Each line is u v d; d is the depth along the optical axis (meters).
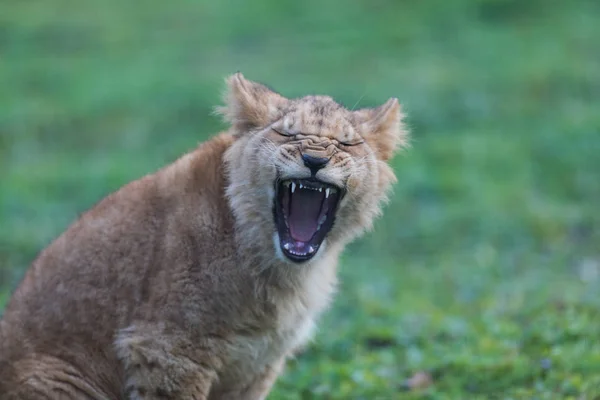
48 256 10.30
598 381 12.02
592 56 34.88
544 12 39.66
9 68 36.03
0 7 43.56
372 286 18.42
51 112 31.22
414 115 29.45
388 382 13.02
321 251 10.48
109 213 10.24
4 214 22.83
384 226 22.27
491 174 25.39
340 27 39.22
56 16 42.28
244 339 10.16
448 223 22.23
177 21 41.38
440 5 40.53
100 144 28.95
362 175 10.27
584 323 14.12
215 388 10.39
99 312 9.96
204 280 9.88
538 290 17.52
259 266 10.09
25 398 9.96
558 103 30.69
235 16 41.31
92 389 10.00
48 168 26.30
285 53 36.81
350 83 32.56
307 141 9.98
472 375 12.80
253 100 10.37
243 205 10.03
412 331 15.32
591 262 19.86
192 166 10.28
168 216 10.03
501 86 32.09
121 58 36.88
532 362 12.93
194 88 32.41
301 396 12.65
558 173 25.59
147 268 9.93
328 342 14.67
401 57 35.75
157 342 9.80
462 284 18.70
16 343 10.09
